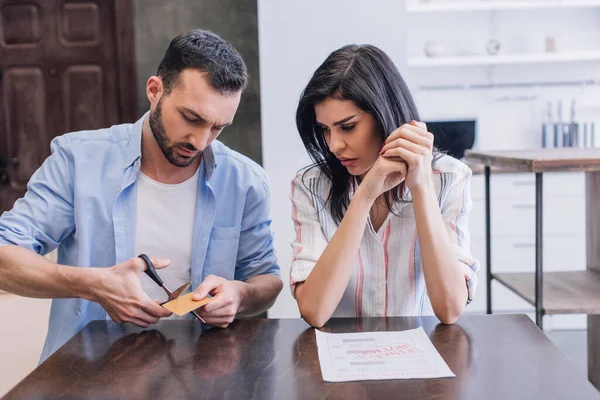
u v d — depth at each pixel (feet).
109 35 10.93
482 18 14.65
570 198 12.69
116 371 3.46
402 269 4.83
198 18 10.52
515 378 3.29
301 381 3.29
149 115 4.92
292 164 10.98
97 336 4.05
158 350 3.78
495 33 14.69
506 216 12.77
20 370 5.86
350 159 4.44
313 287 4.26
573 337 12.39
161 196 5.14
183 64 4.24
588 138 14.69
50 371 3.47
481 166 12.51
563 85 14.74
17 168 11.21
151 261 4.21
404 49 10.88
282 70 10.83
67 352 3.76
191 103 4.22
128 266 4.13
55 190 4.99
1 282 4.51
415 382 3.25
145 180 5.12
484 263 12.89
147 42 10.62
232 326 4.25
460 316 4.40
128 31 10.66
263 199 5.42
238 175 5.30
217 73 4.19
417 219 4.36
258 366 3.50
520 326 4.14
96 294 4.13
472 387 3.18
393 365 3.48
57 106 11.09
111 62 10.98
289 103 10.89
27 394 3.17
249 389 3.19
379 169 4.28
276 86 10.86
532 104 14.87
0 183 11.21
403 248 4.81
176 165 4.73
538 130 14.89
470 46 14.71
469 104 14.88
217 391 3.18
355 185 4.88
